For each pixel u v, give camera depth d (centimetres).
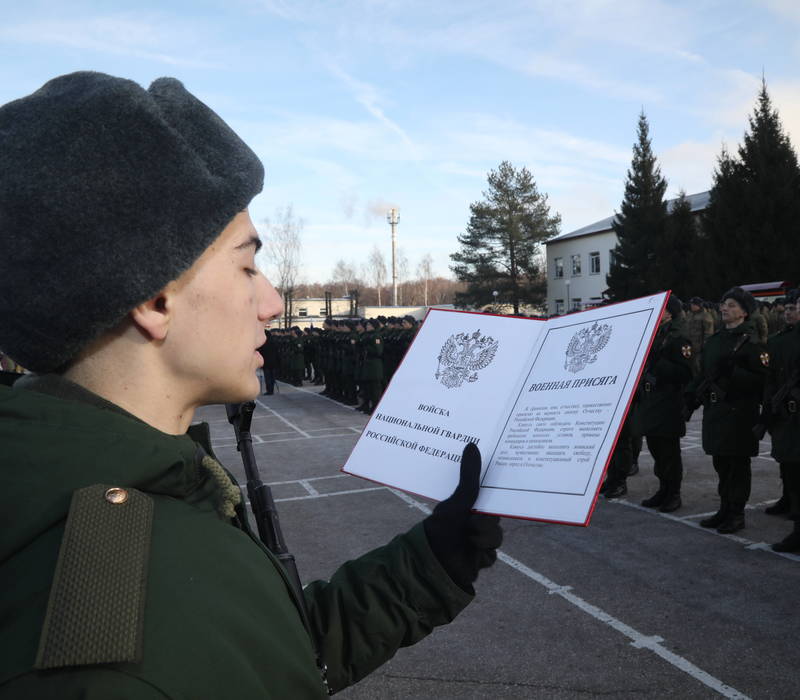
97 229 54
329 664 87
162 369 63
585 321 103
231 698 46
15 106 58
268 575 57
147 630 43
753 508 544
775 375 452
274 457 822
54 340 57
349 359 1410
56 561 45
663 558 429
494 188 4081
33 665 40
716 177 2847
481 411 104
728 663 291
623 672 287
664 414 533
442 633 329
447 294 8069
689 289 2981
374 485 654
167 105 61
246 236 69
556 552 443
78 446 50
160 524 51
